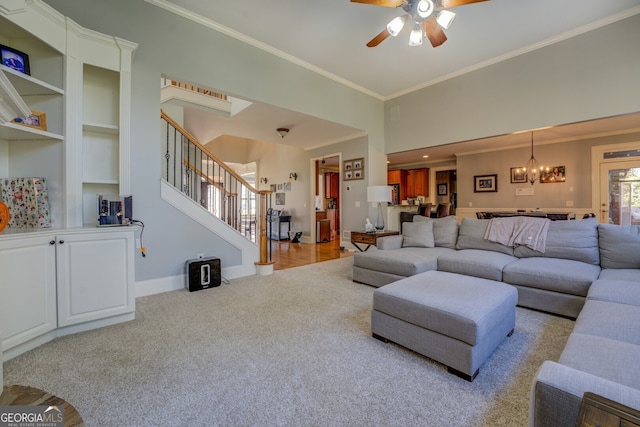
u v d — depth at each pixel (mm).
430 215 6941
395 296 1948
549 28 3617
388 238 3865
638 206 5195
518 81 4188
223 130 5688
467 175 7484
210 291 3244
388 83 5250
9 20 1940
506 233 3221
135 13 2979
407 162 9141
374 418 1334
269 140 6539
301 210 7688
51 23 2211
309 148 7238
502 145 6648
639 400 759
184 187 4715
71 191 2375
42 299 1979
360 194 5938
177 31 3252
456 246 3592
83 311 2193
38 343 1979
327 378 1641
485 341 1693
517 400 1453
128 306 2408
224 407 1401
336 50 4098
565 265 2602
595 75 3598
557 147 6090
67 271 2115
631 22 3363
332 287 3404
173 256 3287
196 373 1680
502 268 2783
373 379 1634
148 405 1410
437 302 1787
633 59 3365
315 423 1302
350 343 2047
